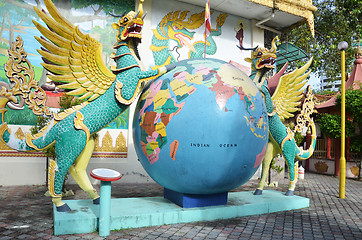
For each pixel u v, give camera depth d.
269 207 5.29
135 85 4.64
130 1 9.26
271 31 12.12
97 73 4.56
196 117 4.17
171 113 4.26
